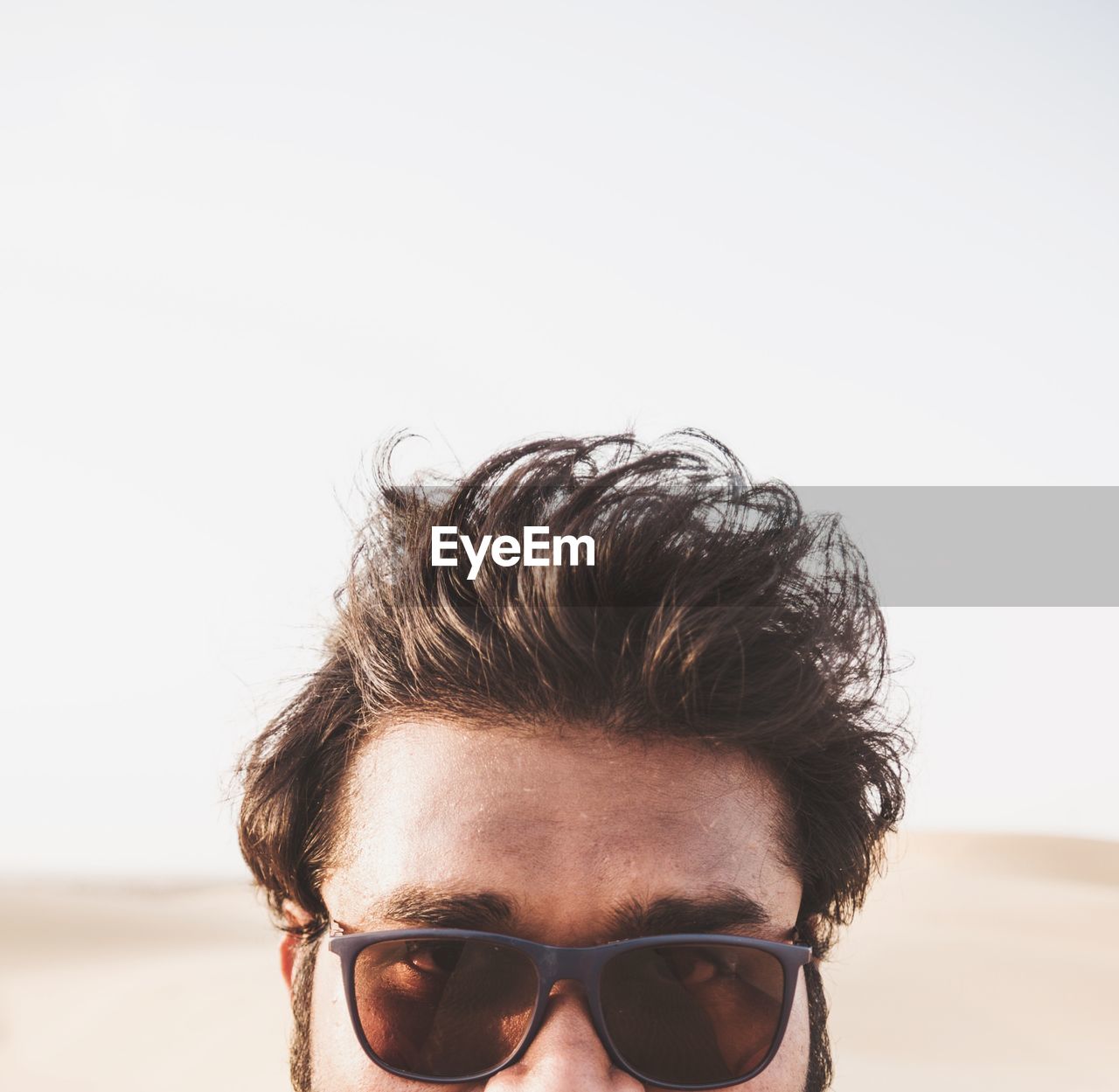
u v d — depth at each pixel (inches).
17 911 430.0
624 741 52.0
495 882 49.7
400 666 54.7
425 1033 49.2
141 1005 311.7
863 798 63.9
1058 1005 326.6
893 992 335.3
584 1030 48.1
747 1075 49.9
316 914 59.6
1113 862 590.9
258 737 69.6
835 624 60.3
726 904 51.5
